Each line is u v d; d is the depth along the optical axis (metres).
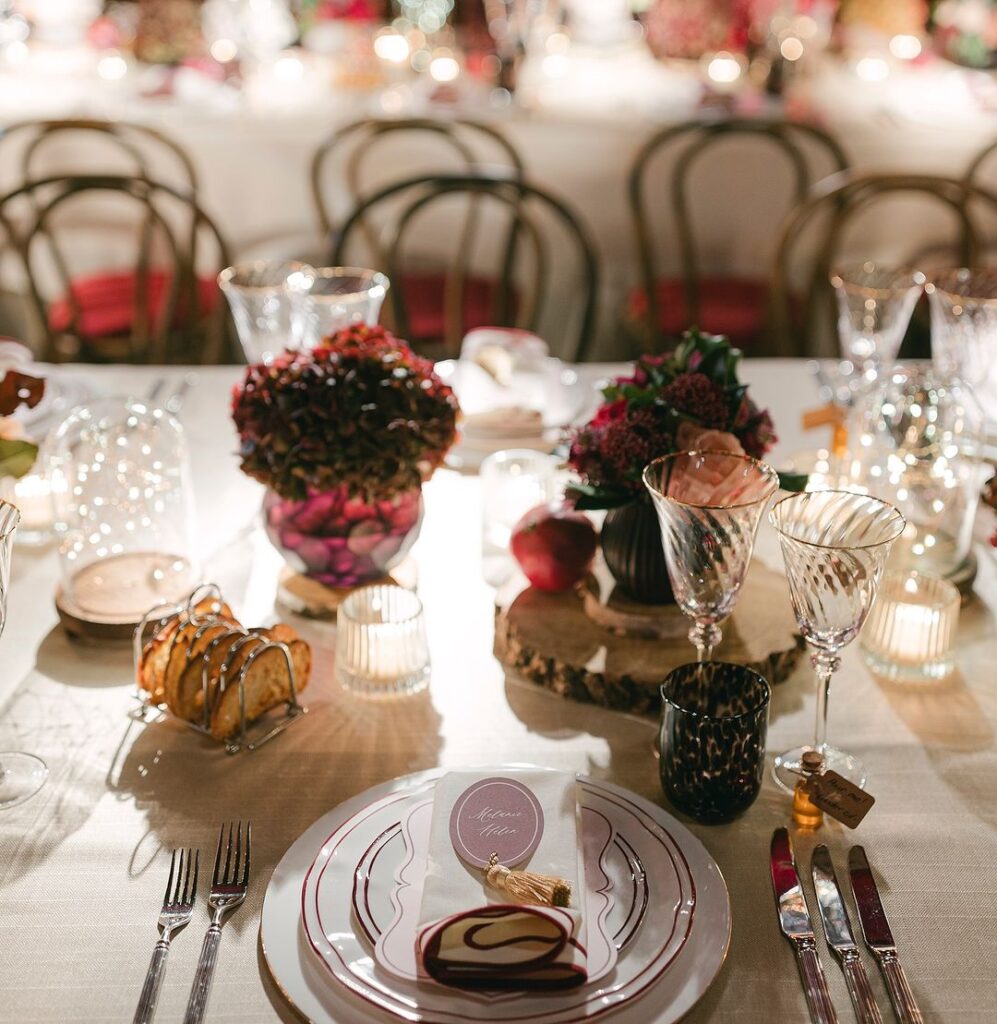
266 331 1.54
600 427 1.14
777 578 1.24
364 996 0.75
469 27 3.71
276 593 1.26
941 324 1.50
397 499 1.19
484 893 0.81
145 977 0.81
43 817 0.95
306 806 0.97
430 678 1.13
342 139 3.07
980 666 1.14
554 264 3.27
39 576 1.29
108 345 2.97
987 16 3.49
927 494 1.26
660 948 0.79
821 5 3.53
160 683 1.06
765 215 3.20
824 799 0.91
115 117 3.10
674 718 0.92
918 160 3.15
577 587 1.22
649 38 3.67
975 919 0.86
